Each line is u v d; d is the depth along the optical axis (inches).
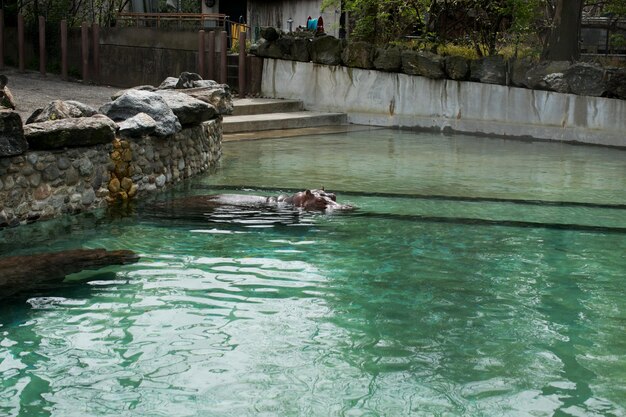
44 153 299.0
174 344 175.2
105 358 167.0
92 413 141.1
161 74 806.5
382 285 223.3
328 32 973.8
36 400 146.3
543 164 501.4
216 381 155.5
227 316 194.4
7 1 943.0
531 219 322.7
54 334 180.7
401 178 427.8
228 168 448.5
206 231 286.5
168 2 1090.7
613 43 781.9
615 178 445.4
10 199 286.2
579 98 640.4
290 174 431.8
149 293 212.1
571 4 685.9
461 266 246.1
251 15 1145.4
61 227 289.1
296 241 273.7
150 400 146.6
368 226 300.5
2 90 404.8
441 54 737.0
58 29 875.4
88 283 220.1
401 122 723.4
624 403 147.9
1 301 203.6
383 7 783.1
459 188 398.9
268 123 671.1
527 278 234.5
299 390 151.4
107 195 332.8
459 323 192.2
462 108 696.4
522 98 668.1
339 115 738.2
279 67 781.3
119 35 827.4
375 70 733.3
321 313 197.9
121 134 341.1
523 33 736.3
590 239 287.9
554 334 185.8
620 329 190.4
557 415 142.3
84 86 786.2
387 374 159.5
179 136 395.2
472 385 154.9
